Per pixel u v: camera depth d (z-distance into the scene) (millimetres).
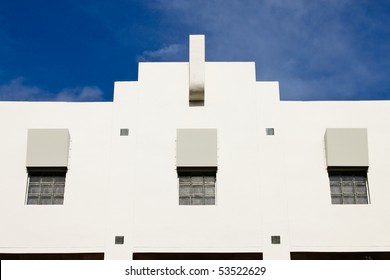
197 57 20047
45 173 19484
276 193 19031
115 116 19938
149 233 18500
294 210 19000
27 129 19828
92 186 19156
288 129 19969
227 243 18438
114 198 18891
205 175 19406
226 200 18906
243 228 18609
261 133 19734
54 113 20047
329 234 18719
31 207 18859
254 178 19188
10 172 19312
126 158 19391
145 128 19750
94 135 19797
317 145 19797
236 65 20547
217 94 20172
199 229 18562
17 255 18531
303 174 19453
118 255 18250
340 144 19469
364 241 18672
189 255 18625
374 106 20250
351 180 19594
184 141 19344
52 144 19375
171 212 18734
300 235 18703
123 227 18562
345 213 18969
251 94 20203
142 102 20078
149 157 19406
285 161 19578
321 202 19094
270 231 18594
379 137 19891
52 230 18625
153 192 18984
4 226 18641
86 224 18703
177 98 20109
